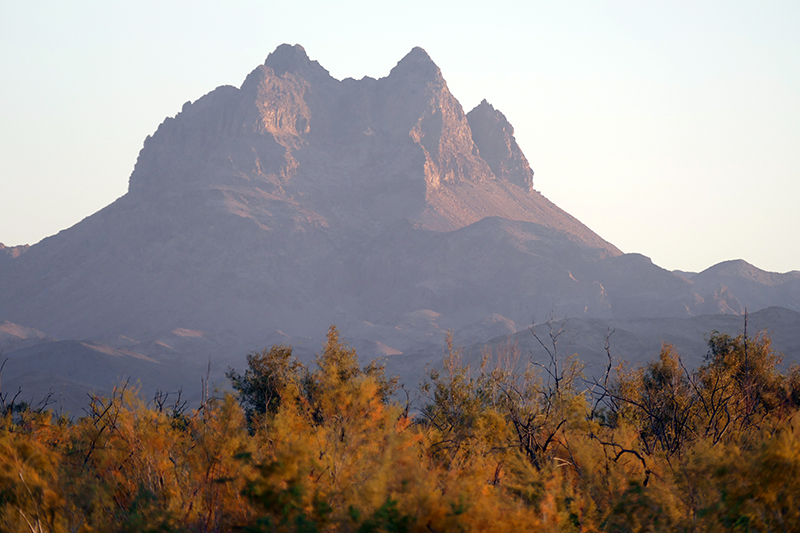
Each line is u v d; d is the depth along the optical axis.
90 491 17.50
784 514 13.76
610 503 17.78
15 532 15.64
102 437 20.66
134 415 20.59
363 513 13.94
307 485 15.25
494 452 20.83
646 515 15.47
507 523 13.91
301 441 17.42
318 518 14.34
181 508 17.14
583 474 19.12
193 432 20.88
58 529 15.73
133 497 17.86
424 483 14.38
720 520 14.03
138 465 19.39
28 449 18.52
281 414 19.89
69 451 21.31
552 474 17.89
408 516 13.46
